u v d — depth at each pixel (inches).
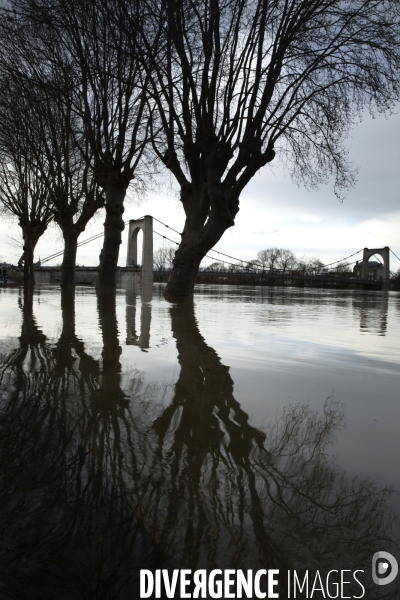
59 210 733.3
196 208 440.1
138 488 47.2
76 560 36.1
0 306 315.9
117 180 564.4
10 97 530.6
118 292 645.9
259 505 44.5
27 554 36.6
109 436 61.6
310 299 679.1
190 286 444.8
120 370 103.2
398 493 47.9
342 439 63.7
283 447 59.8
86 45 464.8
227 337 172.2
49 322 203.6
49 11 411.5
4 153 734.5
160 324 208.4
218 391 88.4
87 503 44.0
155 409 74.5
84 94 510.9
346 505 44.9
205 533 39.6
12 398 78.3
